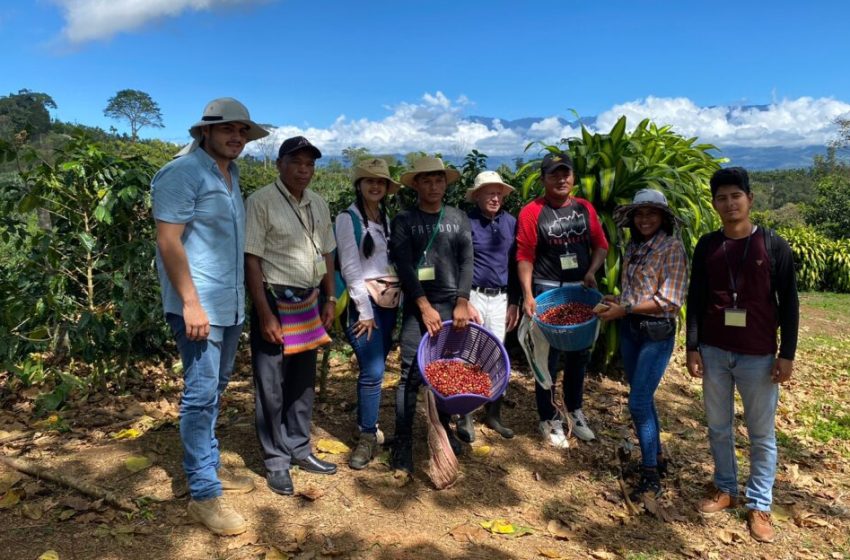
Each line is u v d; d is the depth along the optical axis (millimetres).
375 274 3523
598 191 5016
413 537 2936
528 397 4895
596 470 3785
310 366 3383
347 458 3648
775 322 3100
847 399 5738
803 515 3418
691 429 4602
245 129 2809
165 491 3113
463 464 3738
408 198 5492
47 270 4281
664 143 6055
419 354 3359
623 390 5195
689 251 5098
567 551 2951
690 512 3408
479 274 3945
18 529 2727
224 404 4406
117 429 3908
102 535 2721
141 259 4309
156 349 5234
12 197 4133
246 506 3041
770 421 3174
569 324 3812
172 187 2553
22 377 4242
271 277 3080
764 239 3043
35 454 3447
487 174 3846
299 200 3176
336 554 2727
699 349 3338
